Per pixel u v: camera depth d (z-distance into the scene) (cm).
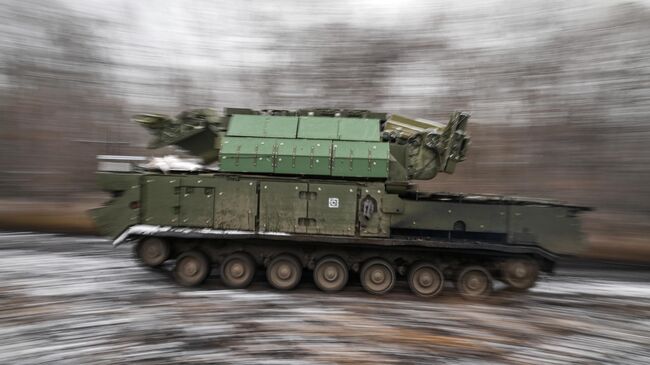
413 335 650
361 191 847
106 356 544
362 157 841
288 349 582
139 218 869
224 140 865
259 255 881
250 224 855
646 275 1046
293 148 849
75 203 1698
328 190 848
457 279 866
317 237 837
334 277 866
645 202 1588
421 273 858
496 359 575
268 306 763
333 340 619
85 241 1224
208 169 898
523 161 1811
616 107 1788
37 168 1920
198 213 860
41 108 1972
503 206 842
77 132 1977
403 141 918
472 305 815
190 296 807
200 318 691
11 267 953
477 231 845
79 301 754
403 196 889
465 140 909
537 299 855
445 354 585
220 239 866
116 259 1046
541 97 1881
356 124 883
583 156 1777
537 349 611
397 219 847
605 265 1131
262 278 958
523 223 840
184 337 613
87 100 2014
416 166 906
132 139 1988
